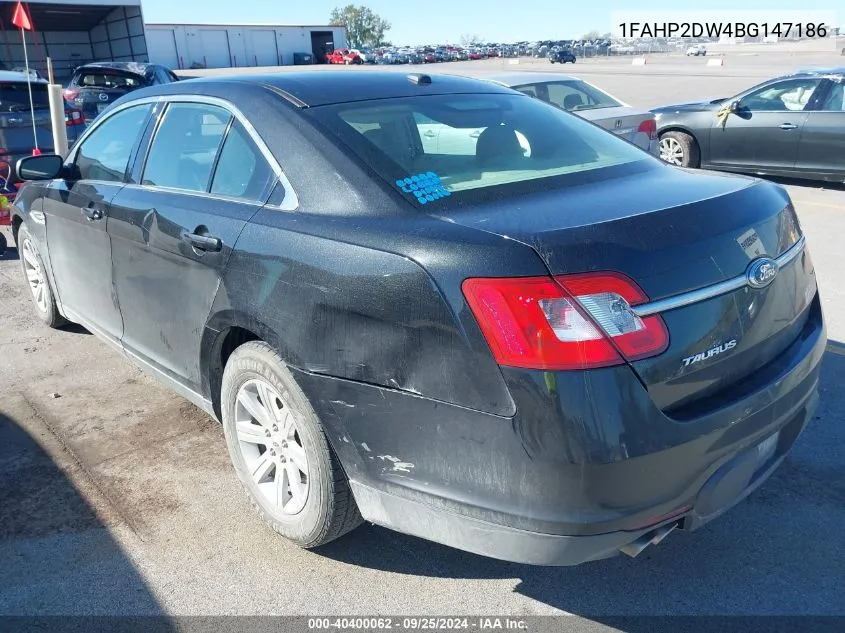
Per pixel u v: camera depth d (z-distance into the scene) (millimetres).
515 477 2098
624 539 2143
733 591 2654
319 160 2672
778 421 2459
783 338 2584
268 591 2689
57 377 4488
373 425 2377
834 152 9422
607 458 2021
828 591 2645
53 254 4535
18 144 8352
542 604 2615
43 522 3084
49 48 38625
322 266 2436
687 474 2186
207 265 2918
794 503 3137
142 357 3684
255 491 2998
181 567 2818
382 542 2957
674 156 10922
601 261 2086
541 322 2031
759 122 9984
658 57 68000
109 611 2600
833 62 44969
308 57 73750
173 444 3697
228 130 3061
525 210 2371
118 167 3779
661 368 2111
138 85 15398
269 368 2703
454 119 3080
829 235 7387
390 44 120688
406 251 2246
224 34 68125
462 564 2828
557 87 9141
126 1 35438
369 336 2320
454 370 2143
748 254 2363
